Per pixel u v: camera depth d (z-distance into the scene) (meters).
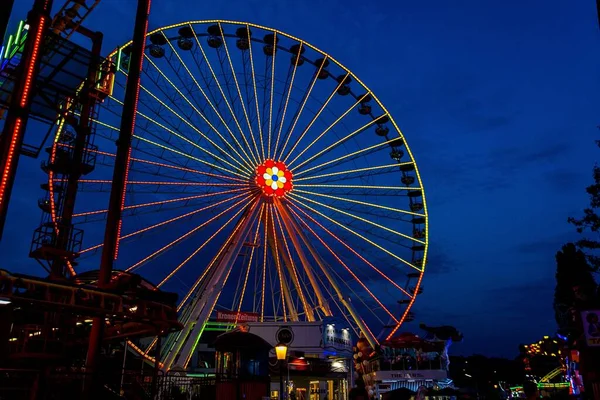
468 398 21.19
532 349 72.81
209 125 46.34
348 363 46.53
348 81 56.03
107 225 18.06
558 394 18.55
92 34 23.52
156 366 19.50
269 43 52.72
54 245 20.86
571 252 41.41
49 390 15.35
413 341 47.09
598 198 25.05
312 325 42.53
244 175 47.47
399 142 55.59
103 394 17.39
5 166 15.72
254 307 48.81
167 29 46.53
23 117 16.34
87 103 23.02
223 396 21.28
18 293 15.11
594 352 17.66
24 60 16.86
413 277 51.47
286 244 49.38
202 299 41.94
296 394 48.75
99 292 16.56
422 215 53.06
